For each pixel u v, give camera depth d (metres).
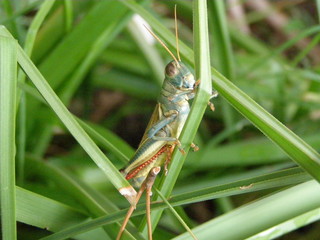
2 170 0.10
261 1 0.28
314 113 0.22
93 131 0.14
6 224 0.10
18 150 0.17
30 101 0.18
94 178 0.18
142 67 0.23
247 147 0.19
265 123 0.10
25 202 0.12
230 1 0.26
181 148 0.11
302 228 0.18
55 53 0.18
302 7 0.28
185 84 0.13
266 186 0.11
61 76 0.18
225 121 0.21
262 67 0.23
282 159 0.19
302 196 0.11
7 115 0.10
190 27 0.27
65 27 0.18
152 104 0.24
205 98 0.11
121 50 0.23
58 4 0.18
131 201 0.11
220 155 0.19
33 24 0.15
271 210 0.11
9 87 0.10
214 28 0.19
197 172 0.20
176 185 0.19
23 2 0.20
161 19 0.23
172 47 0.14
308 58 0.26
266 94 0.22
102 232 0.13
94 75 0.23
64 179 0.16
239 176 0.19
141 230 0.12
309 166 0.10
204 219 0.20
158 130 0.13
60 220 0.13
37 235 0.16
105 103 0.25
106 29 0.18
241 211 0.11
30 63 0.11
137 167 0.13
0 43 0.10
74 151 0.21
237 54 0.24
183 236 0.11
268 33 0.28
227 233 0.11
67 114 0.11
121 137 0.23
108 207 0.15
